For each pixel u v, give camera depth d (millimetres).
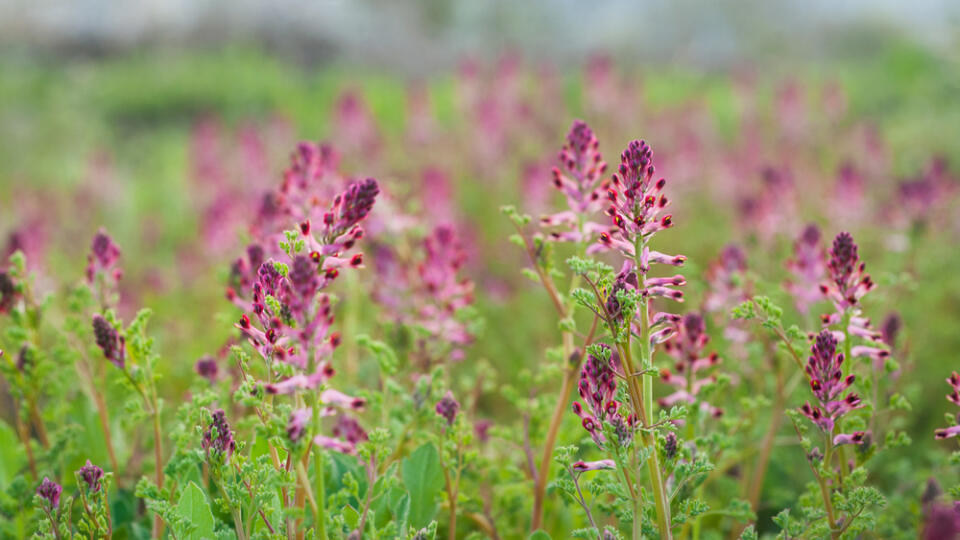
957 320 835
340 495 512
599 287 523
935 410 716
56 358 594
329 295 525
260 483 523
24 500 565
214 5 4434
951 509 527
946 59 2068
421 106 1510
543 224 568
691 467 522
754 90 1795
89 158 1564
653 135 1483
